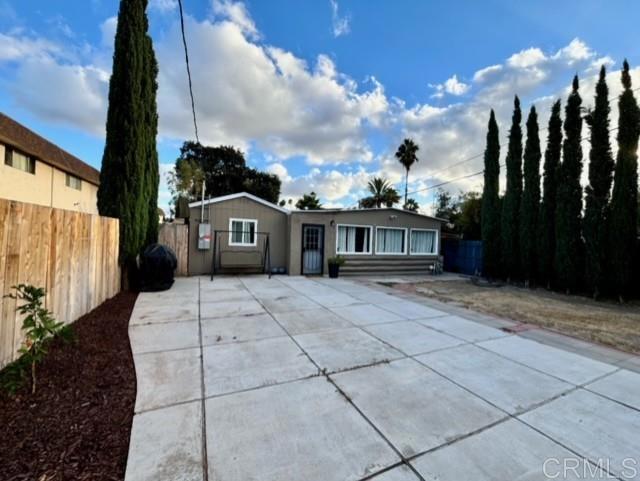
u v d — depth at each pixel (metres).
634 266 7.53
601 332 4.50
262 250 9.66
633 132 7.41
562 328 4.67
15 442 1.69
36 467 1.53
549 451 1.84
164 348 3.30
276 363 3.00
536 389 2.63
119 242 5.88
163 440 1.81
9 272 2.44
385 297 6.55
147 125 6.99
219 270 9.20
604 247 7.70
